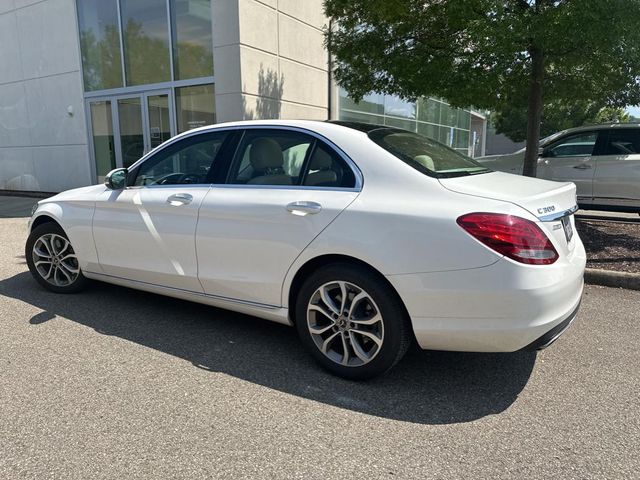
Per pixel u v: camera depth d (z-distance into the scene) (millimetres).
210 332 3947
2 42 13492
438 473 2314
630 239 7004
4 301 4613
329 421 2738
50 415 2760
